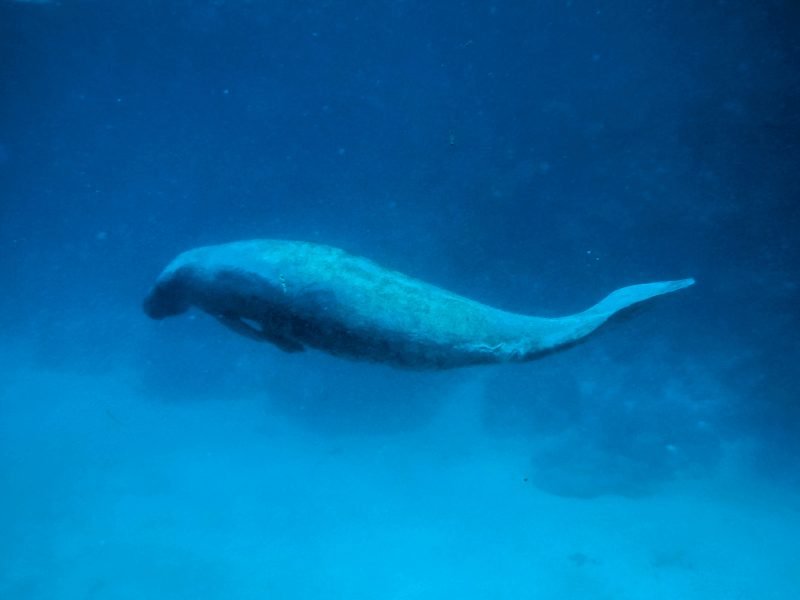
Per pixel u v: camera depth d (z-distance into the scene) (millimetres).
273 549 16953
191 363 29547
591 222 23797
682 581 14445
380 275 3873
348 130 38125
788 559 14867
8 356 34750
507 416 22438
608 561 15398
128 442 24344
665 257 22031
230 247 4555
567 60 28109
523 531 17016
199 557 16578
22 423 26375
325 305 3783
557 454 20141
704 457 19094
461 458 21344
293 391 25359
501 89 29969
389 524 17969
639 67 24969
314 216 33875
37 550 17188
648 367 21688
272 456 22641
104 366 32281
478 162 28250
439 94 33312
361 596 14844
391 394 24094
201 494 20203
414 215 28734
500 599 14383
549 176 25688
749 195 20984
